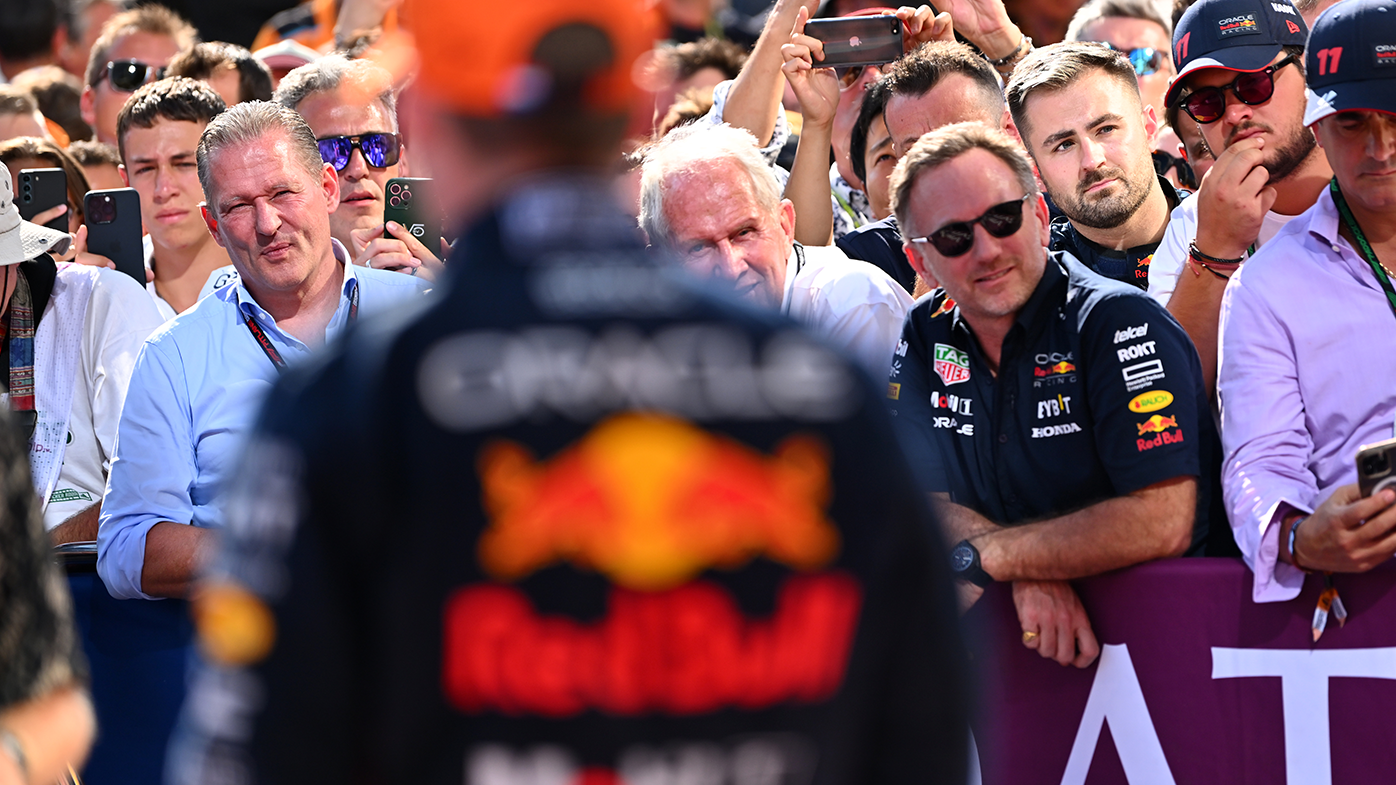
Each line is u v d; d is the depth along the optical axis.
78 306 13.94
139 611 11.95
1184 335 10.03
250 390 12.35
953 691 4.11
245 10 29.16
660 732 3.71
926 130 13.22
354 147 15.09
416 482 3.72
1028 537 9.89
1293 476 9.70
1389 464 8.71
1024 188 10.07
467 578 3.69
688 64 21.59
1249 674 9.49
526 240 3.97
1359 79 9.78
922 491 4.14
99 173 18.75
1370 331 9.95
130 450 12.10
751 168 11.11
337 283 13.06
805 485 3.86
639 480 3.73
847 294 11.68
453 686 3.69
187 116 15.98
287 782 3.67
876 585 3.96
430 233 13.98
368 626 3.78
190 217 16.08
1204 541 10.19
